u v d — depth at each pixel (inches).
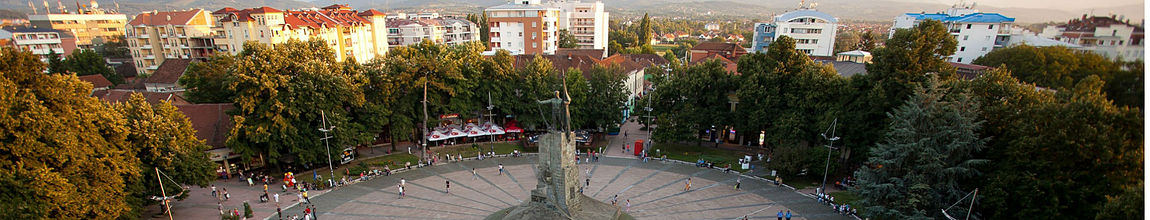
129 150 1620.3
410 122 2691.9
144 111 1761.8
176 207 1916.8
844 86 2234.3
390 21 6250.0
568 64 3742.6
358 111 2512.3
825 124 2230.6
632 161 2632.9
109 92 3095.5
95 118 1507.1
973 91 1718.8
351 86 2315.5
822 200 1983.3
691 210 1937.7
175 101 2881.4
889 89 2078.0
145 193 1756.9
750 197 2068.2
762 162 2485.2
